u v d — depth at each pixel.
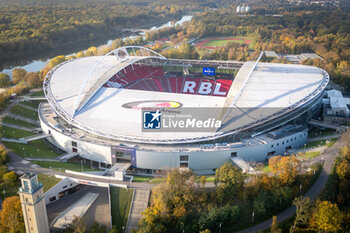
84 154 138.00
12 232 93.06
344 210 99.00
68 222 101.00
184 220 93.62
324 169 116.62
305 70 184.75
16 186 112.81
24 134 156.75
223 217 93.19
